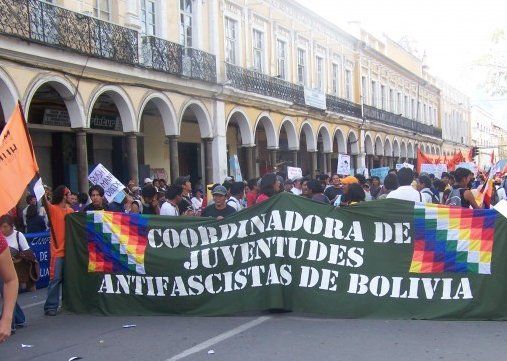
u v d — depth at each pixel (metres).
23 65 13.53
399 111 48.22
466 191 9.61
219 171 21.72
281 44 28.05
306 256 7.40
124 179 20.86
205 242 7.71
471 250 6.90
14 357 6.20
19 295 10.09
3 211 6.08
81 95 15.39
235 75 22.62
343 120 34.12
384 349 5.81
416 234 7.11
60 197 8.34
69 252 8.16
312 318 7.17
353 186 8.87
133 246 7.88
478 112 81.81
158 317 7.68
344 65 36.12
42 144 18.22
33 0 13.73
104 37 16.00
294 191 12.36
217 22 21.95
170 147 19.36
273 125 25.89
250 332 6.64
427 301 6.99
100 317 7.85
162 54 18.48
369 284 7.18
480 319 6.82
